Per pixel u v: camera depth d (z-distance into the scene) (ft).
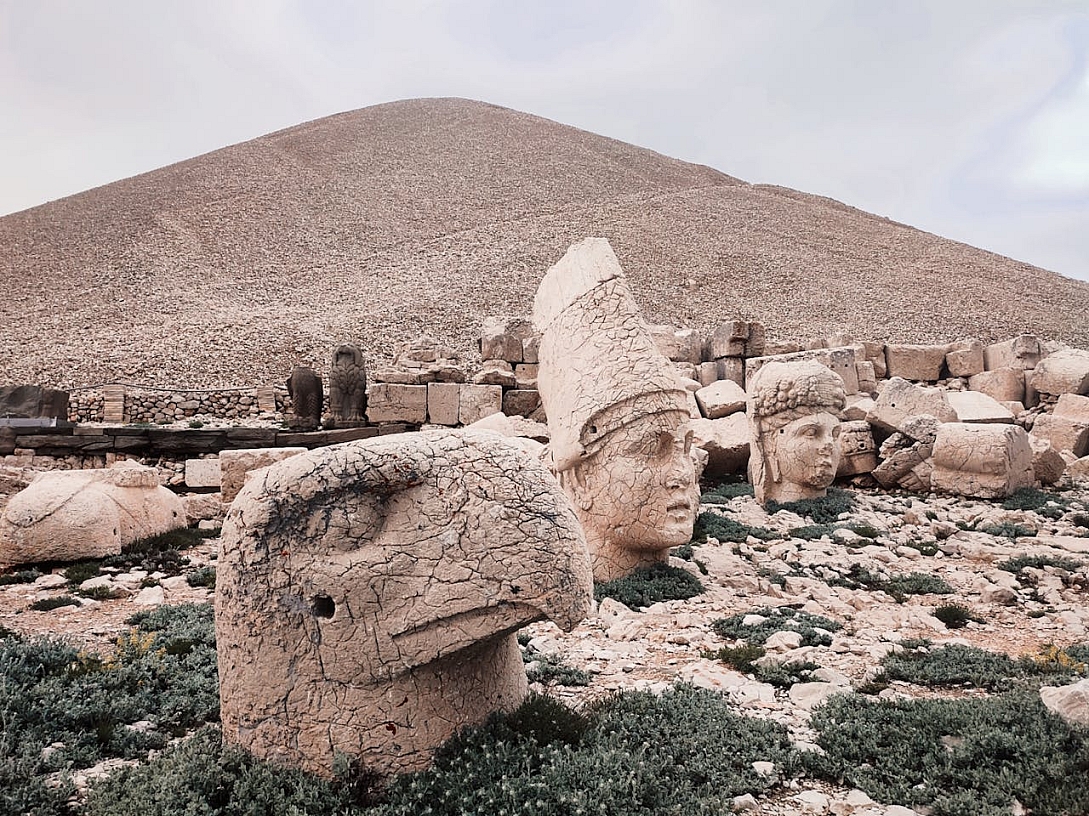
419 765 11.37
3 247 166.09
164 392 70.79
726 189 209.77
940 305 126.00
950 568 27.73
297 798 10.61
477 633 11.18
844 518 34.81
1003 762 12.03
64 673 15.89
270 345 98.78
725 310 121.60
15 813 10.81
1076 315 123.03
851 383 56.29
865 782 11.98
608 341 25.16
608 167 228.43
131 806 10.54
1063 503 37.17
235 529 11.73
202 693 15.14
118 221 178.29
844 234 177.78
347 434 51.62
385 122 268.41
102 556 28.55
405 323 108.78
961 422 44.37
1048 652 17.92
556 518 11.54
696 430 46.19
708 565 27.09
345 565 11.24
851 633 20.77
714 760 12.37
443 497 11.43
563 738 12.44
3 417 58.13
